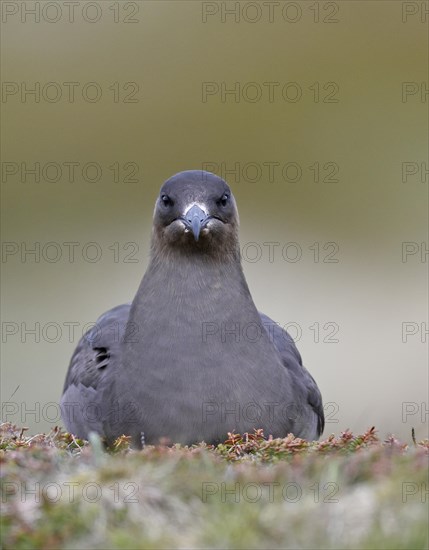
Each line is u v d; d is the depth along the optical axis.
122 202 24.86
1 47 27.23
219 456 7.78
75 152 26.02
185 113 27.02
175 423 8.75
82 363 9.88
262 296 20.02
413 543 5.83
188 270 9.03
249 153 26.14
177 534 6.05
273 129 26.56
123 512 6.21
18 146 26.00
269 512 6.17
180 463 6.98
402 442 7.73
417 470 6.56
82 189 25.09
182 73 27.62
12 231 23.53
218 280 9.04
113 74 27.33
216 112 27.09
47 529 6.08
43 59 27.27
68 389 9.97
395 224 23.80
